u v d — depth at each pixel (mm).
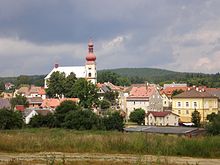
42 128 81688
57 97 176500
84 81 139375
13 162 29141
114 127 80375
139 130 76875
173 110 127750
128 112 150250
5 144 37406
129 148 37281
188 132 68125
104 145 37875
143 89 153125
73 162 29828
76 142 38719
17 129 77875
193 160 32906
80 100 138250
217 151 35688
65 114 86188
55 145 38312
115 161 30906
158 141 37688
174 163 30312
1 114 80562
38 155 34375
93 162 30234
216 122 66500
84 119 81438
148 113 116125
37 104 162875
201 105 123125
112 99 168250
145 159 31516
